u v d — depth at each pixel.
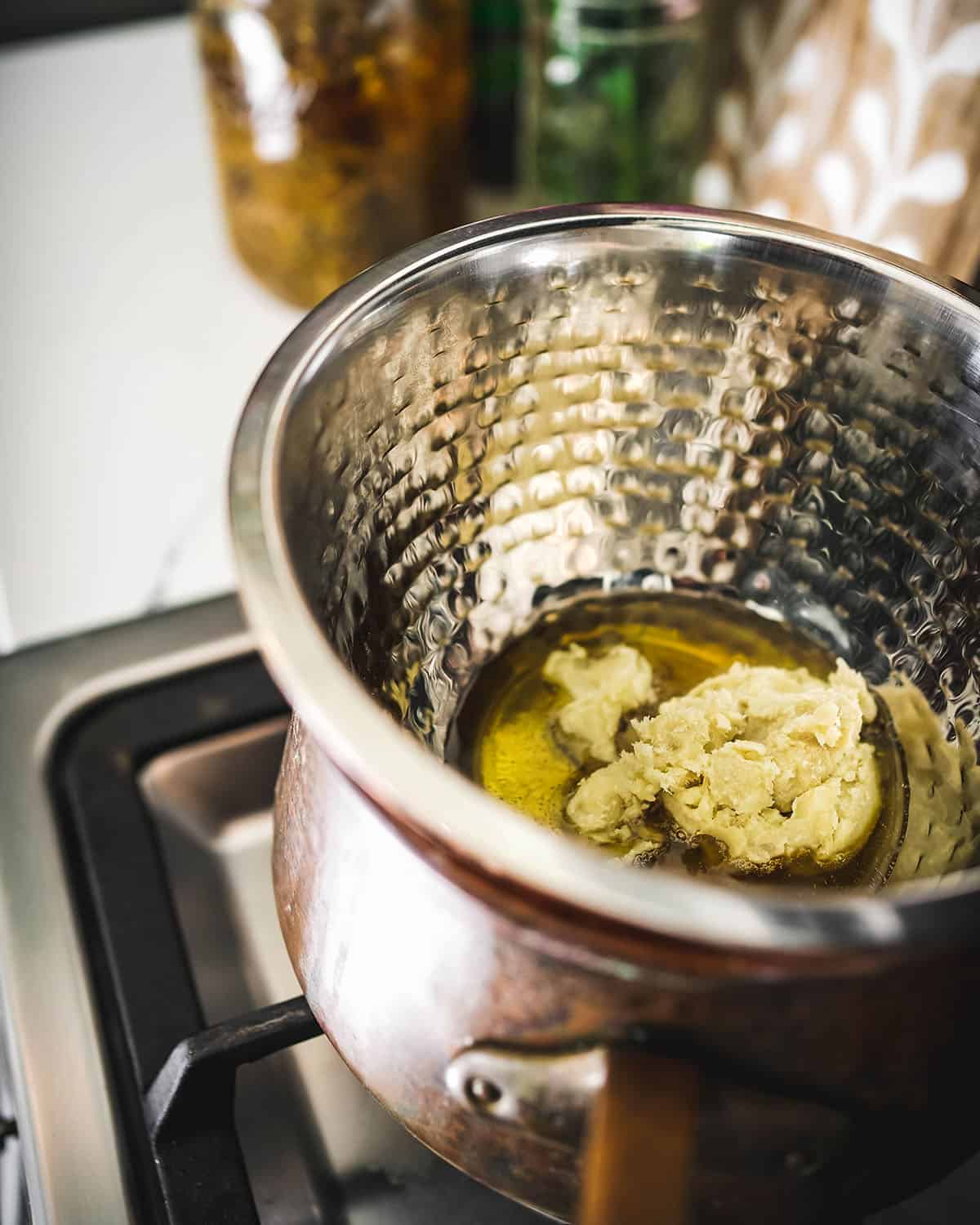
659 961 0.24
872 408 0.35
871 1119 0.27
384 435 0.33
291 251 0.53
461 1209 0.33
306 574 0.30
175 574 0.48
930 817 0.34
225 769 0.39
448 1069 0.27
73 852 0.37
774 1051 0.26
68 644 0.40
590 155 0.51
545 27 0.48
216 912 0.37
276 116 0.48
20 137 0.65
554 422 0.36
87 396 0.53
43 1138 0.32
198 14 0.48
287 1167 0.33
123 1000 0.34
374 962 0.28
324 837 0.28
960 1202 0.33
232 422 0.53
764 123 0.51
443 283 0.32
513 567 0.38
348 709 0.25
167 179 0.63
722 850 0.34
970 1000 0.26
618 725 0.36
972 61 0.42
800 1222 0.29
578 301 0.34
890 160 0.46
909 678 0.36
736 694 0.36
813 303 0.34
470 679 0.37
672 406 0.37
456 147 0.53
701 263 0.34
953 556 0.35
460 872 0.25
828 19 0.46
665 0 0.47
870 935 0.23
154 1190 0.32
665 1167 0.25
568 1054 0.26
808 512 0.37
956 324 0.32
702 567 0.39
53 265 0.58
